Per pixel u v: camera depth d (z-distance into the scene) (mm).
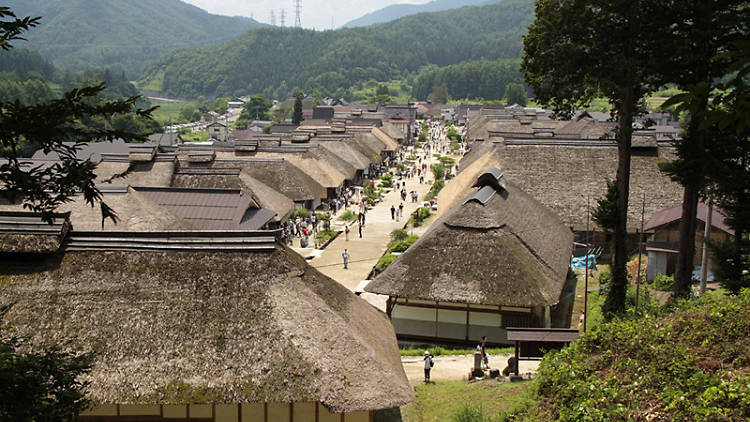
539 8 32000
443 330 32969
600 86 31953
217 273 19109
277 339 17859
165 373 17141
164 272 19078
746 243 26969
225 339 17812
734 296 20859
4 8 9508
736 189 27094
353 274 47469
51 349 12227
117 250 19516
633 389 16125
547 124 103625
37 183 10344
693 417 14016
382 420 21594
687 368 16125
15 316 17953
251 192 56281
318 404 19125
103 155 56938
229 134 182250
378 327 23000
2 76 196000
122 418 18875
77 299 18453
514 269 31188
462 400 22578
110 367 17125
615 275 32438
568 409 16781
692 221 30859
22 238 19047
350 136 110188
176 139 119188
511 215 36469
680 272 31312
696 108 8188
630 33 29781
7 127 9516
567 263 37906
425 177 109000
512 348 30641
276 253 19812
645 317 22000
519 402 19906
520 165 52656
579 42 31203
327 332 18531
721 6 27438
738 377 14734
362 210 76188
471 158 71438
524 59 33594
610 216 32469
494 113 141500
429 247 32938
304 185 70812
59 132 9812
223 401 16797
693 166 28266
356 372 17766
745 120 7875
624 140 32094
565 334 23938
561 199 49594
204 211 45969
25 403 10336
